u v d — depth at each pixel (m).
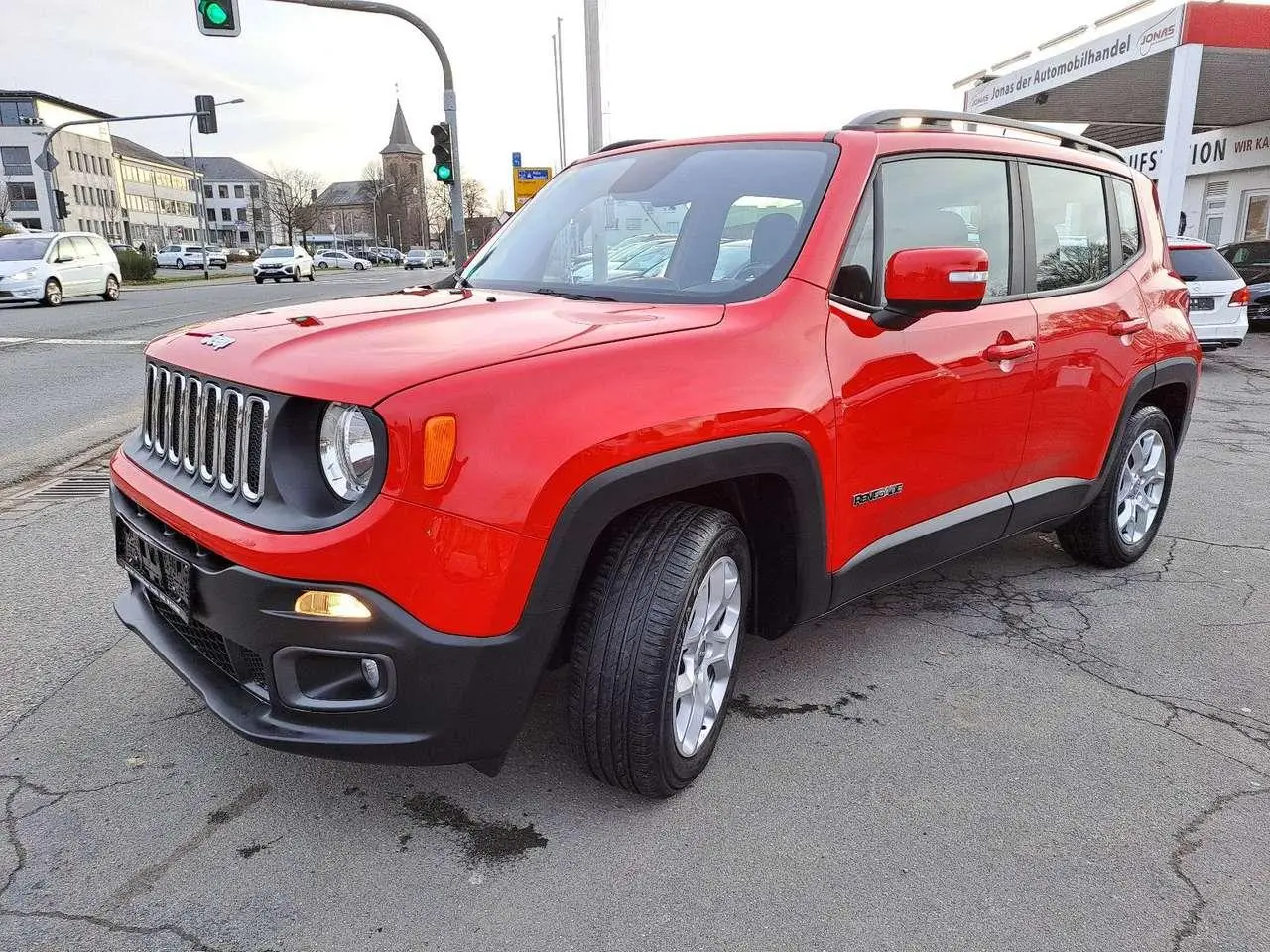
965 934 2.05
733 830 2.40
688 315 2.55
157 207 120.50
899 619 3.79
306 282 39.09
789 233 2.79
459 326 2.39
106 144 107.25
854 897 2.16
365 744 2.06
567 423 2.06
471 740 2.11
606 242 3.20
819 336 2.63
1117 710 3.06
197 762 2.67
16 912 2.07
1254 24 14.45
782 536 2.67
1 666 3.25
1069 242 3.73
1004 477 3.43
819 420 2.57
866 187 2.88
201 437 2.28
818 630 3.67
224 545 2.07
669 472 2.21
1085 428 3.79
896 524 3.00
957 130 3.38
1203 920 2.11
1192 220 23.88
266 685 2.12
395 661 1.99
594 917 2.09
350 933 2.03
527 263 3.32
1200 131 23.28
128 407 8.32
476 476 1.97
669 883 2.20
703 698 2.54
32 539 4.63
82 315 17.56
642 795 2.45
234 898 2.13
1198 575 4.32
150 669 3.23
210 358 2.32
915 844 2.36
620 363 2.21
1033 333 3.38
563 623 2.12
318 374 2.04
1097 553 4.25
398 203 125.69
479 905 2.12
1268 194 21.05
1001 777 2.66
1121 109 20.84
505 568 2.00
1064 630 3.69
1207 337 11.52
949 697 3.13
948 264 2.54
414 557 1.95
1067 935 2.05
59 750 2.73
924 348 2.93
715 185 3.09
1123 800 2.56
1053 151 3.71
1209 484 6.09
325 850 2.30
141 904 2.10
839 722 2.96
